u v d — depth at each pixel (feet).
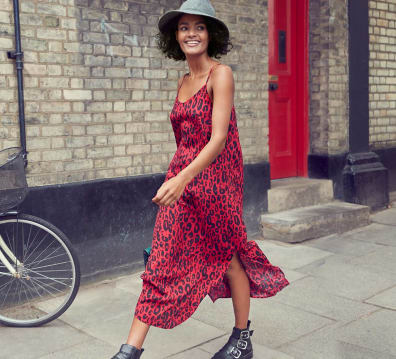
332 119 19.67
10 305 11.79
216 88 7.72
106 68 13.34
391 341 9.86
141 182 14.15
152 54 14.26
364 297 12.07
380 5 21.62
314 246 16.21
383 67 22.02
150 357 9.21
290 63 19.97
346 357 9.23
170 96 14.76
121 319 11.02
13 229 11.63
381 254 15.37
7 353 9.55
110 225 13.56
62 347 9.76
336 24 19.48
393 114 22.72
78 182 12.96
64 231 12.70
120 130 13.74
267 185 17.58
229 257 8.32
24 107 11.97
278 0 19.42
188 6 7.79
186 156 8.11
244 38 16.71
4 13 11.53
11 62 11.73
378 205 20.98
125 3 13.60
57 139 12.59
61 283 11.71
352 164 20.15
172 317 7.81
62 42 12.50
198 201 7.98
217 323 10.71
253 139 17.20
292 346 9.68
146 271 7.86
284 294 12.28
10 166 10.00
